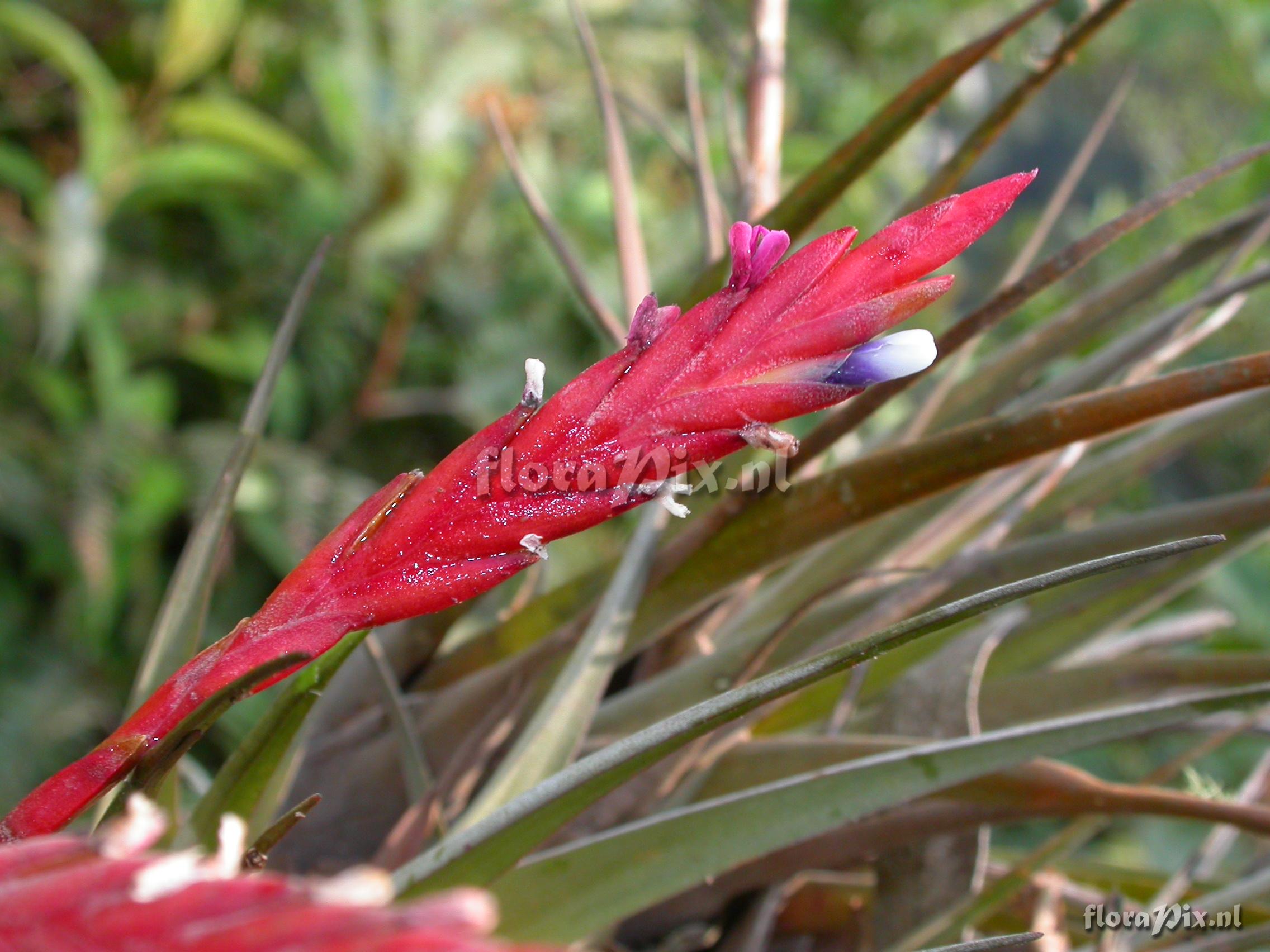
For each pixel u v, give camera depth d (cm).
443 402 144
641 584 35
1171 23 159
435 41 152
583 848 30
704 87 172
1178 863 94
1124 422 29
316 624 22
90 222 119
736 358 21
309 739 42
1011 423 31
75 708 112
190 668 22
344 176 152
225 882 16
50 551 116
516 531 22
